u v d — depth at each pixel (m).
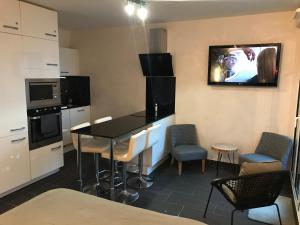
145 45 4.57
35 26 3.24
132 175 3.78
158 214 1.57
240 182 2.14
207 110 4.21
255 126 3.90
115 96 5.02
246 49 3.74
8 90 2.96
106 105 5.14
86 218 1.50
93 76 5.17
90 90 5.24
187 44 4.21
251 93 3.86
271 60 3.61
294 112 3.61
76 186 3.37
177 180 3.60
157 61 4.29
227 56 3.89
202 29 4.07
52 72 3.56
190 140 4.23
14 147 3.08
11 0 2.92
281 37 3.57
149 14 3.69
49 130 3.57
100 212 1.57
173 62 4.35
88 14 3.75
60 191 1.87
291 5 3.18
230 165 4.14
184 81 4.32
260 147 3.68
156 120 3.67
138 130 3.24
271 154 3.51
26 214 1.54
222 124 4.13
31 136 3.31
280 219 2.39
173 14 3.71
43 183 3.45
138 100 4.82
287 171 2.17
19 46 3.05
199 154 3.77
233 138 4.08
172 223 1.46
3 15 2.84
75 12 3.63
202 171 3.89
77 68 5.26
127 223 1.45
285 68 3.59
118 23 4.43
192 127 4.24
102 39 4.96
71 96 5.32
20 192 3.17
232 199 2.24
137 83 4.77
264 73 3.68
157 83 4.50
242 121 3.98
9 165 3.04
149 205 2.90
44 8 3.36
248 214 2.72
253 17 3.69
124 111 4.98
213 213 2.75
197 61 4.18
